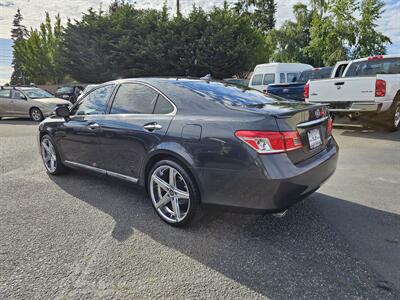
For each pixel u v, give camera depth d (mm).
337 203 3424
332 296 2002
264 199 2406
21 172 4832
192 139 2693
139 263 2395
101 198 3717
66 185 4191
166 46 19719
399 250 2500
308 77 11227
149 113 3189
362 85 6645
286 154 2426
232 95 3115
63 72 24734
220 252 2529
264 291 2064
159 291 2080
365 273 2221
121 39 20219
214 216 3158
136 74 20406
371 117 7691
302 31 32438
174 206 2957
